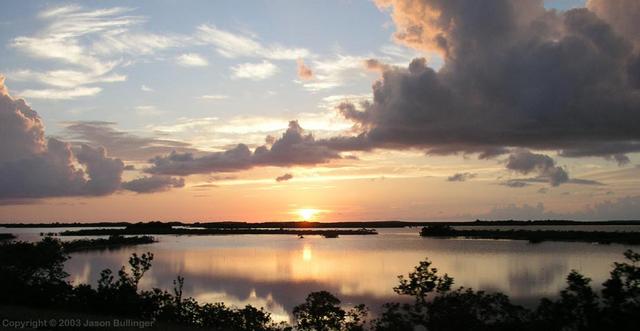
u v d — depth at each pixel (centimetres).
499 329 2261
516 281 5456
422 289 2494
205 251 11050
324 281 5638
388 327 2442
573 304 2220
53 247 3591
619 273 2197
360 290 4869
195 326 2753
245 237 19550
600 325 2141
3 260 3225
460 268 6838
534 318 2278
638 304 2161
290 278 5975
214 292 4938
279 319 3584
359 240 16438
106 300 3009
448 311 2322
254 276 6209
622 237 13388
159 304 3028
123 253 10362
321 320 2648
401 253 9925
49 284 3183
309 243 14575
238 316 2855
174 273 6562
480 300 2361
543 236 14762
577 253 9462
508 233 16712
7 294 3062
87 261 8419
